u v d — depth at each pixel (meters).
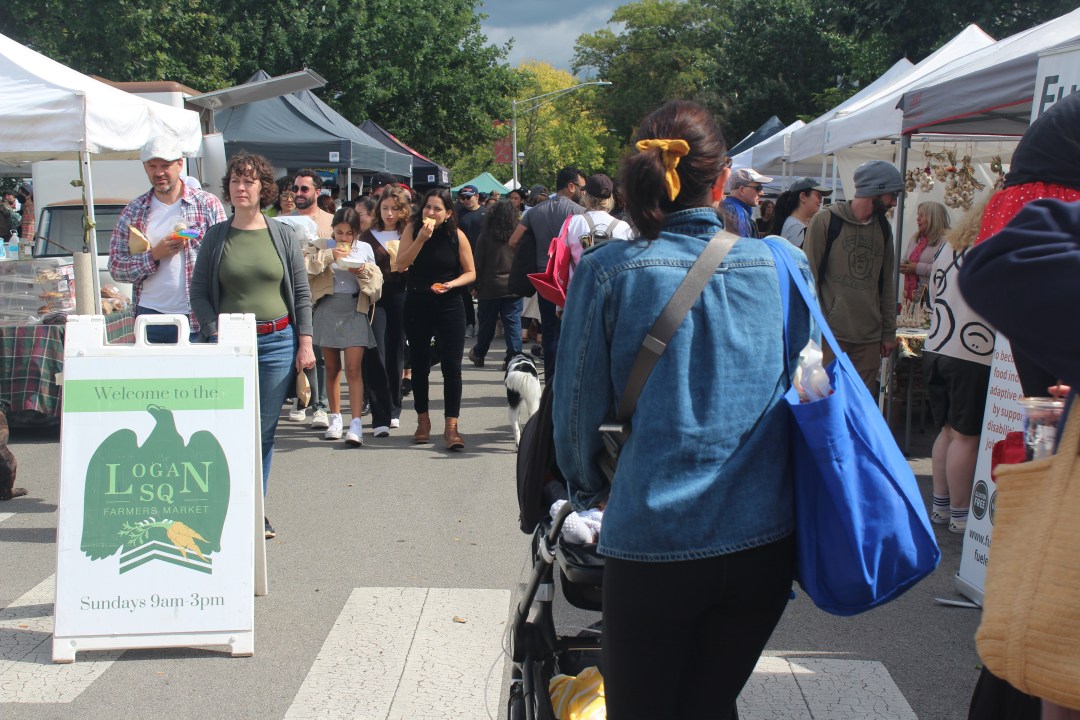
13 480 6.36
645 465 2.12
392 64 35.31
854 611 2.18
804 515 2.18
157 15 23.53
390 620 4.41
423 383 7.78
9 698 3.69
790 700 3.69
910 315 8.70
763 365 2.17
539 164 79.31
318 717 3.56
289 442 8.02
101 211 12.30
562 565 2.54
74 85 7.34
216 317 5.14
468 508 6.13
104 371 4.17
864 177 6.36
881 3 18.33
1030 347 1.74
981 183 10.19
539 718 2.77
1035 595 1.74
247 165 5.10
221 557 4.11
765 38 41.84
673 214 2.26
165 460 4.14
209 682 3.84
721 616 2.26
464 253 7.54
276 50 32.16
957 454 5.48
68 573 4.04
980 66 6.81
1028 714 2.50
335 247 7.74
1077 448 1.77
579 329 2.21
